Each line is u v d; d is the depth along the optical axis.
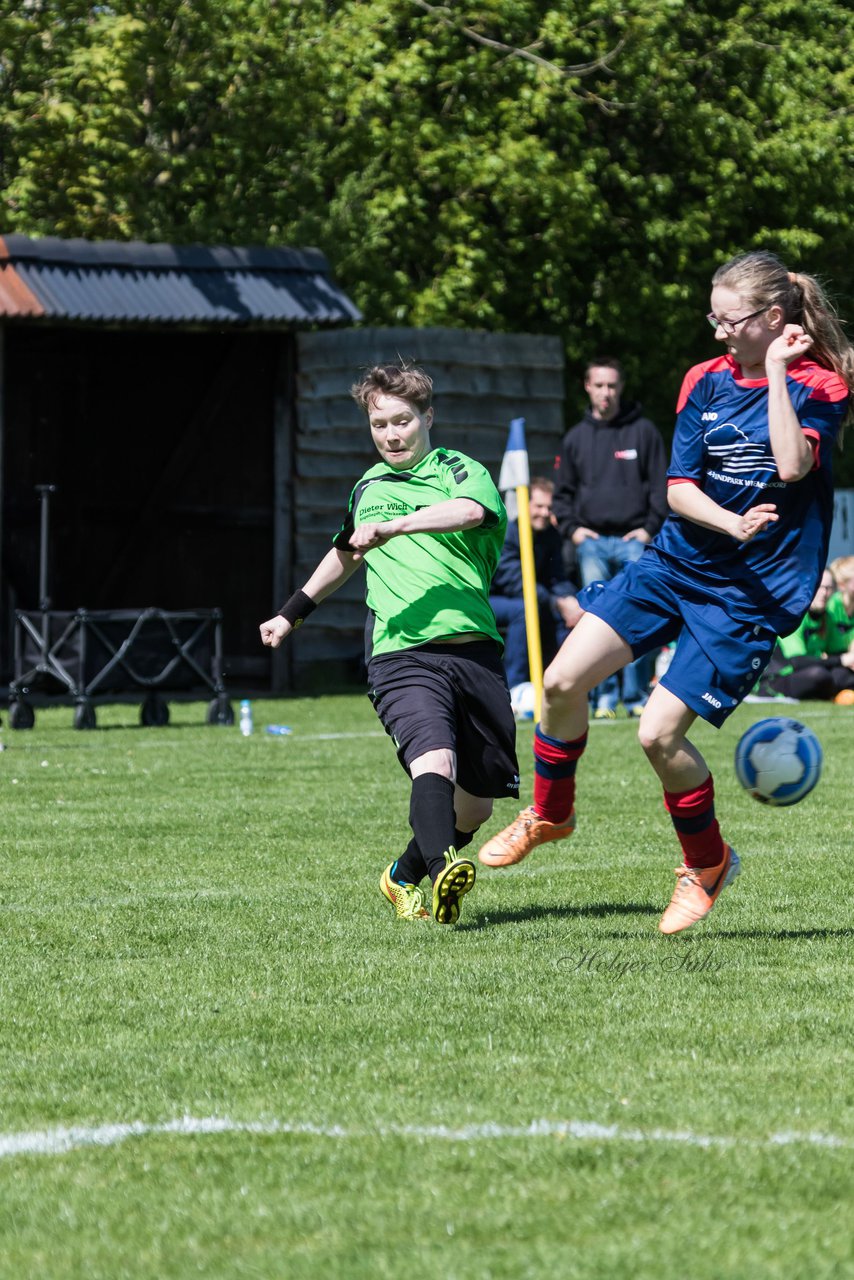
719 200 66.00
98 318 45.09
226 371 52.19
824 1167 9.13
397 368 15.98
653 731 14.55
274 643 16.16
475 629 15.73
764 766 14.76
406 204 61.06
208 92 60.62
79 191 56.19
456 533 15.80
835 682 45.69
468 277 62.31
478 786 15.87
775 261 14.17
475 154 61.31
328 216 60.53
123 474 53.69
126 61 53.41
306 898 17.81
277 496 51.19
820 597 46.91
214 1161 9.37
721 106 67.31
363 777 28.89
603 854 20.77
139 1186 9.02
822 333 14.20
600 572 39.44
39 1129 9.99
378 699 15.77
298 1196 8.83
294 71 58.38
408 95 61.88
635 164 65.56
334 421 51.62
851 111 69.81
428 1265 7.90
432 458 15.93
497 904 17.44
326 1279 7.79
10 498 51.94
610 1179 8.96
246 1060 11.43
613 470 39.44
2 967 14.49
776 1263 7.87
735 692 14.42
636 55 62.25
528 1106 10.28
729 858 15.30
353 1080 10.92
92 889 18.42
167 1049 11.76
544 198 61.06
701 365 14.62
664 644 14.89
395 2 61.53
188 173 59.66
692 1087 10.65
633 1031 12.06
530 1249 8.06
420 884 18.08
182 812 24.61
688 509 14.27
